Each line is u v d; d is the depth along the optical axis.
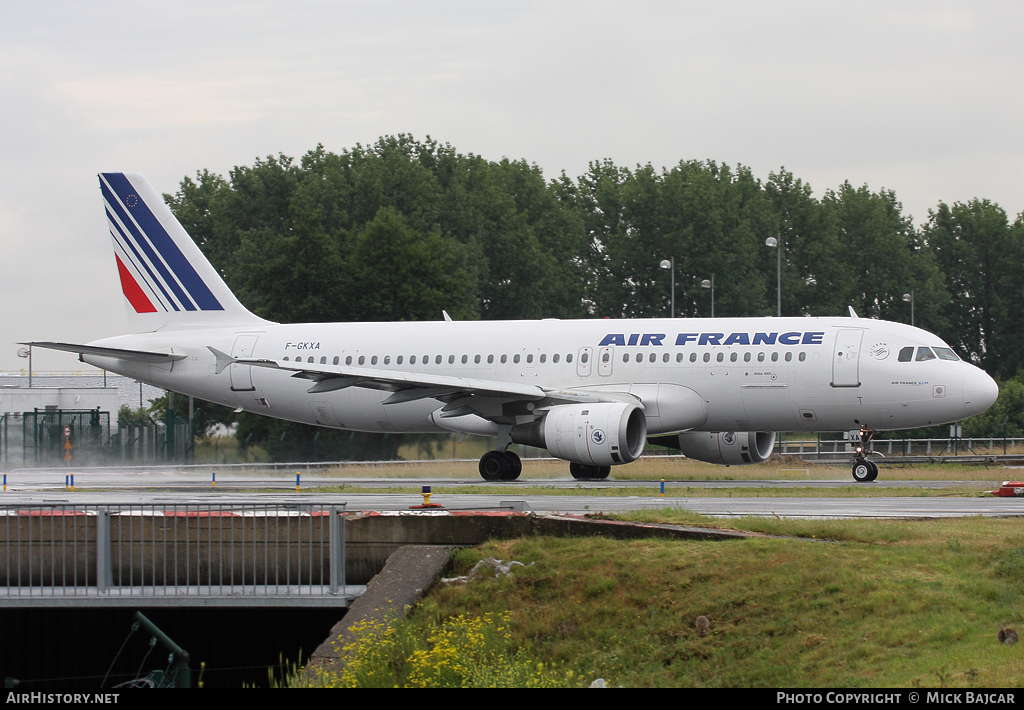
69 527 64.50
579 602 55.12
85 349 122.06
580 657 51.75
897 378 103.19
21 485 121.56
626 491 95.38
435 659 48.31
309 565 60.78
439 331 122.50
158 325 132.62
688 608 52.94
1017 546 56.22
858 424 106.69
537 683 46.09
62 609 64.31
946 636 46.78
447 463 155.25
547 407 112.31
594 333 115.50
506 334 119.31
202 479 134.25
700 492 94.38
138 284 133.00
